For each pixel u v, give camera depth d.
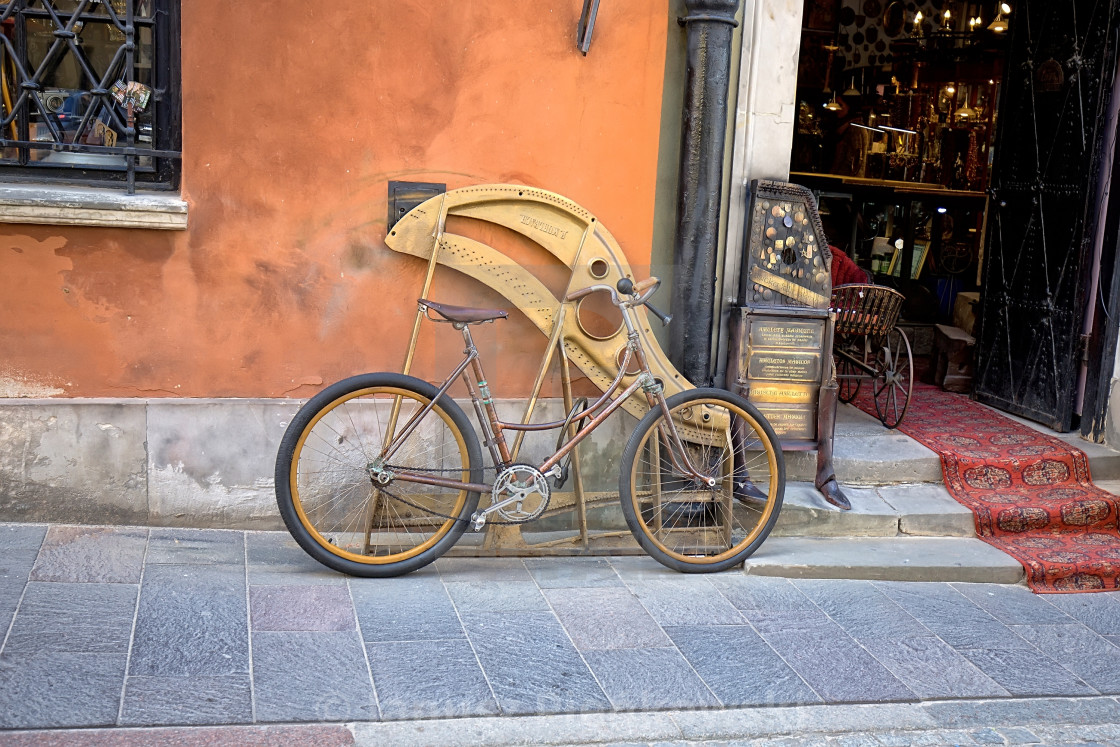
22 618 3.53
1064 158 5.90
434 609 3.96
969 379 7.09
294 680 3.35
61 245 4.25
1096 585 4.81
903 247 8.68
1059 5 5.96
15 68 4.27
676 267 4.88
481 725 3.24
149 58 4.37
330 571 4.24
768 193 4.93
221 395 4.52
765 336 5.00
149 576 3.99
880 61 9.76
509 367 4.66
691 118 4.73
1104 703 3.76
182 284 4.40
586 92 4.71
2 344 4.26
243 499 4.59
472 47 4.55
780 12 4.89
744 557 4.64
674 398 4.50
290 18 4.34
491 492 4.30
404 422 4.54
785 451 5.20
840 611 4.30
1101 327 5.71
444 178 4.61
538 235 4.64
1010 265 6.41
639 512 4.48
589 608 4.10
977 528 5.15
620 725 3.33
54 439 4.34
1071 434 5.95
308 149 4.44
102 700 3.11
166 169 4.43
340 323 4.59
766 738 3.35
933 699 3.67
